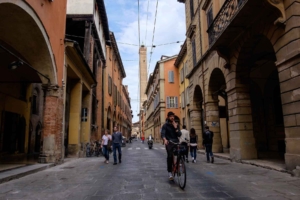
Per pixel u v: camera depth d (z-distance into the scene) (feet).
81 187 19.03
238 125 34.81
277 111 50.06
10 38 29.68
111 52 102.42
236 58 35.27
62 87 37.37
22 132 55.26
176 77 119.24
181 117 107.76
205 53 49.42
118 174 25.30
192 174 24.49
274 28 25.80
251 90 56.24
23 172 24.56
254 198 14.94
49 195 16.56
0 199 15.60
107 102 91.30
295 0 22.58
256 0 24.97
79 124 49.29
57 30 35.32
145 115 255.29
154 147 95.04
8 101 48.65
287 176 21.95
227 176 23.03
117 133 36.40
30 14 26.22
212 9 47.50
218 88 50.37
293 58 22.70
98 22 70.44
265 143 53.31
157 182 20.29
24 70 43.04
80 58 44.11
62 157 37.32
